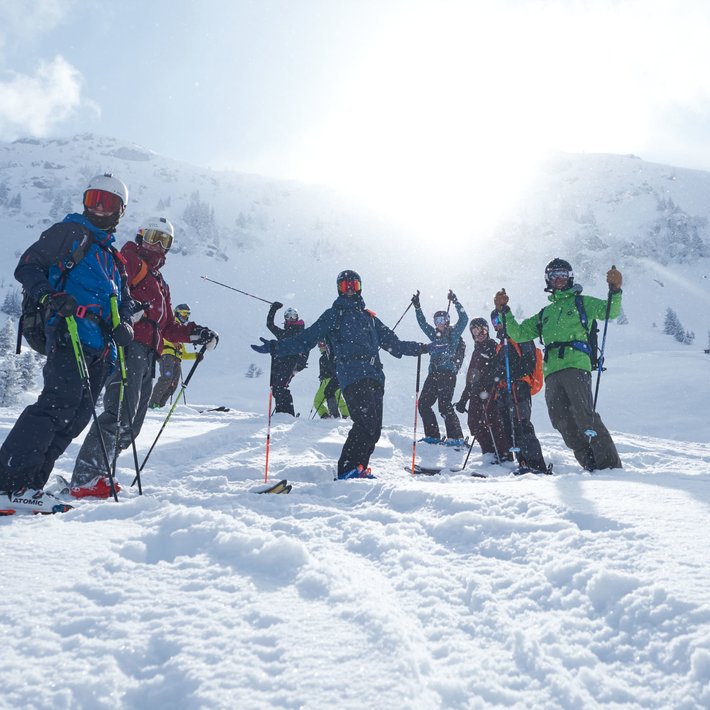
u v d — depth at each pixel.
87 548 2.08
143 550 2.13
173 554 2.14
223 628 1.47
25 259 2.97
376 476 4.96
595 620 1.53
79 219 3.14
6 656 1.32
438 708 1.17
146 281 3.97
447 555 2.15
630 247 177.62
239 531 2.27
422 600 1.72
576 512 2.46
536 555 2.05
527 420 5.89
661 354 73.06
